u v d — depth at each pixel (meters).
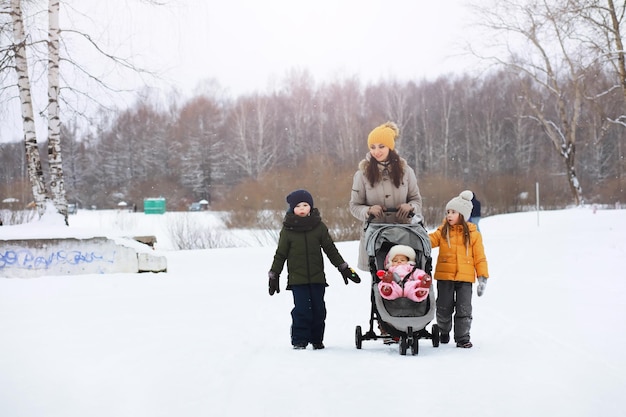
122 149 87.62
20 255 12.04
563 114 44.00
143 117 86.25
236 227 30.50
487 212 46.31
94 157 88.94
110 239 12.46
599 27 23.36
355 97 81.19
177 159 83.56
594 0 22.48
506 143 71.06
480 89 76.69
